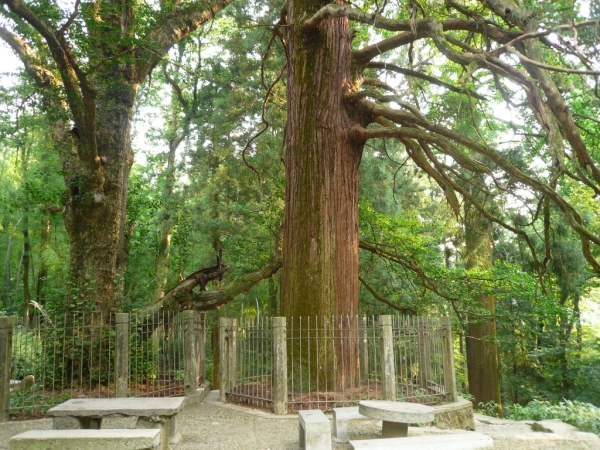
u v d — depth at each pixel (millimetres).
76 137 13445
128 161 15070
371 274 20094
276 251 16281
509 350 25875
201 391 11312
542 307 14320
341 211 11273
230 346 11203
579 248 18750
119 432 5613
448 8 10812
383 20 10070
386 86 13156
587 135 12141
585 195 21328
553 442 6719
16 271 32812
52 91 12773
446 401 9781
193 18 16516
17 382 11039
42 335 11258
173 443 7262
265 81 19922
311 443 6230
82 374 11539
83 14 11359
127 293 21688
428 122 10844
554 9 7293
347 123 11711
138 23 14445
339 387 10352
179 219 22297
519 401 26688
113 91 14625
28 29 11688
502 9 8711
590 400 23000
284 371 9273
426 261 15797
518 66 11797
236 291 15359
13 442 5379
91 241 13578
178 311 14211
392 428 7020
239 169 19875
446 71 16203
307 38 11914
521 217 13969
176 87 23906
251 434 7785
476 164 10398
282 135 20250
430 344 10219
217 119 19641
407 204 25031
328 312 10719
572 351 23703
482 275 15016
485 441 5578
